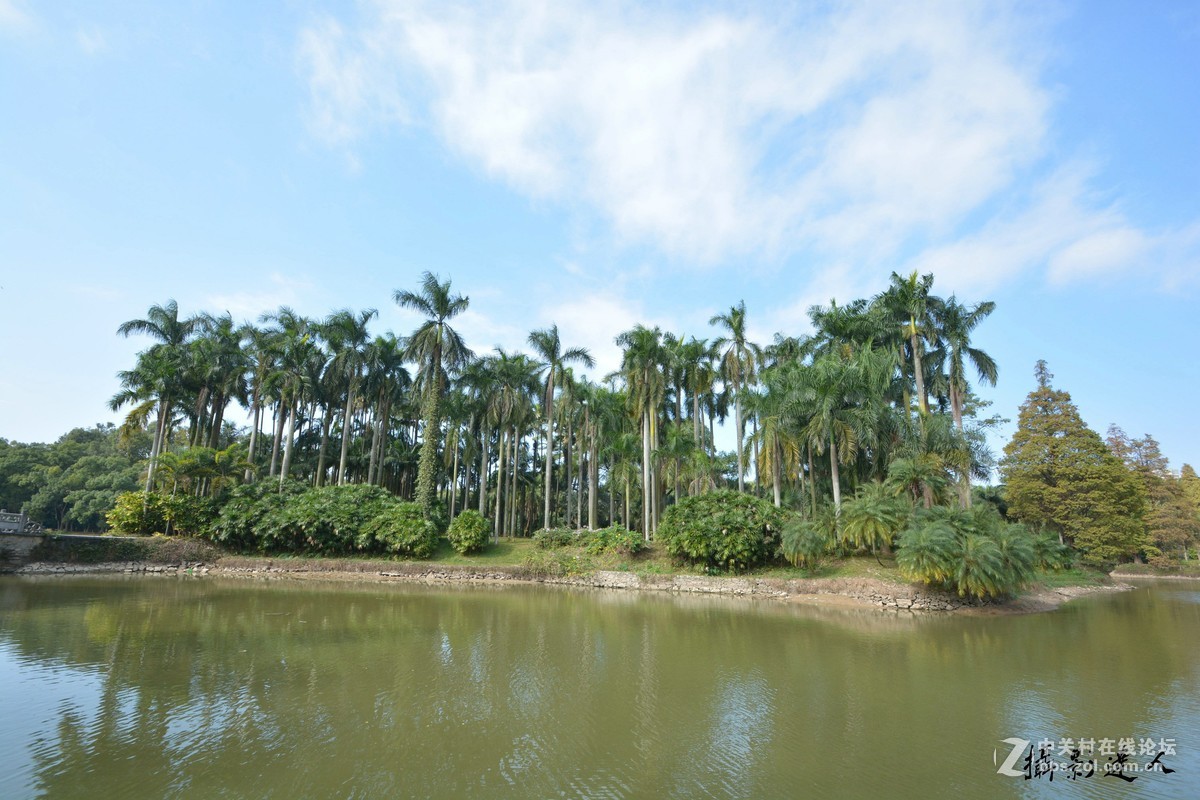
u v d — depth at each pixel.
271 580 31.70
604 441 48.12
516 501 51.44
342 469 42.44
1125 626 21.11
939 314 37.22
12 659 13.52
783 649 16.12
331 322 43.50
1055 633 19.28
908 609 24.33
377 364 45.16
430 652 15.01
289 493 38.75
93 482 53.91
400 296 39.47
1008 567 24.42
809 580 28.20
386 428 47.22
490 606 23.81
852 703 11.37
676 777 7.98
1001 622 21.62
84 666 13.02
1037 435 45.94
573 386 43.97
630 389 39.25
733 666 14.16
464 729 9.68
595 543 36.06
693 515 32.84
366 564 35.25
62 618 18.58
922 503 29.17
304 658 14.11
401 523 36.53
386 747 8.86
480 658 14.54
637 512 55.16
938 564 23.77
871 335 36.91
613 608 23.89
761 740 9.41
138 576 31.34
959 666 14.38
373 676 12.69
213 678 12.28
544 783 7.73
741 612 23.16
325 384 44.09
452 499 45.38
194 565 34.62
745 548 30.16
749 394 34.53
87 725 9.55
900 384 37.50
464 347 40.28
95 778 7.71
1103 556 41.59
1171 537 53.44
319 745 8.89
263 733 9.34
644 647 16.19
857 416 31.44
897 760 8.67
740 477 38.38
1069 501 43.25
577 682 12.62
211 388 41.78
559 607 23.92
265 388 40.94
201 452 37.53
